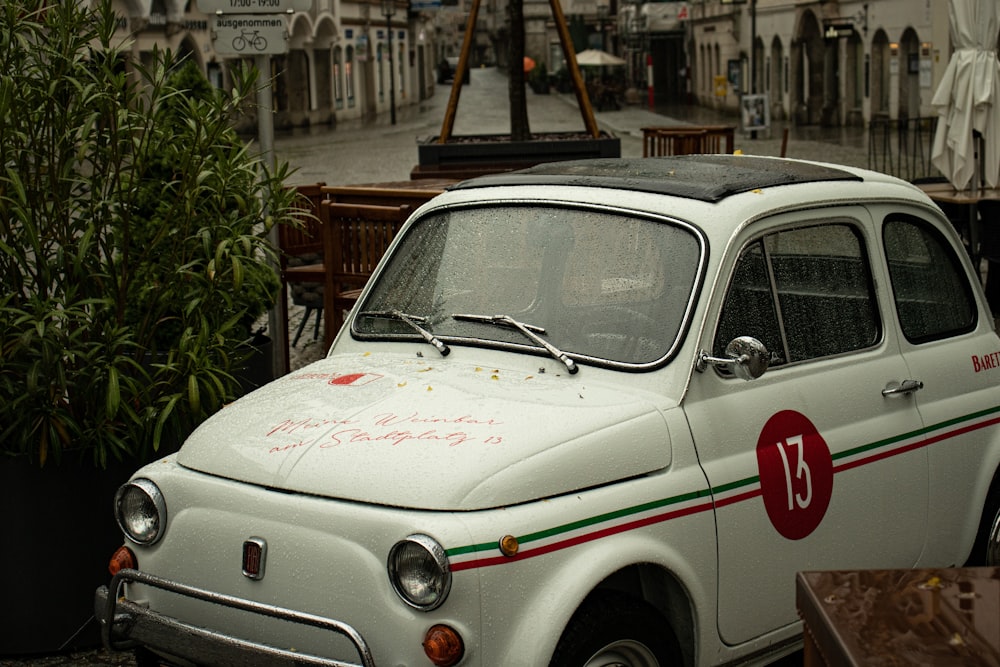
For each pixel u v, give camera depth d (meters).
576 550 3.59
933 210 5.12
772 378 4.30
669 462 3.90
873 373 4.64
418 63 79.81
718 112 58.50
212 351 5.58
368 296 4.85
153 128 5.52
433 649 3.38
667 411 3.97
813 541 4.32
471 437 3.70
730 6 57.69
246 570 3.71
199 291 5.61
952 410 4.90
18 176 5.07
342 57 58.84
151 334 5.61
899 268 4.91
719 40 60.84
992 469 5.04
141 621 3.89
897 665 2.23
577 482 3.67
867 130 42.62
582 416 3.84
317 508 3.60
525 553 3.48
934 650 2.28
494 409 3.88
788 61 49.66
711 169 4.79
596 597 3.76
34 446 5.19
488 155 15.76
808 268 4.54
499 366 4.29
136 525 4.00
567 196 4.56
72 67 5.31
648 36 69.75
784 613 4.24
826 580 2.62
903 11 39.75
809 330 4.50
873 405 4.60
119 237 5.78
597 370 4.14
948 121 12.49
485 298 4.53
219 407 5.47
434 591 3.39
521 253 4.53
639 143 36.72
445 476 3.53
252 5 7.32
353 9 60.88
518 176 4.87
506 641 3.45
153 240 5.53
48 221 5.40
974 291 5.22
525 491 3.56
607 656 3.78
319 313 11.16
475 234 4.69
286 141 43.16
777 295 4.40
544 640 3.45
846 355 4.61
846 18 44.88
